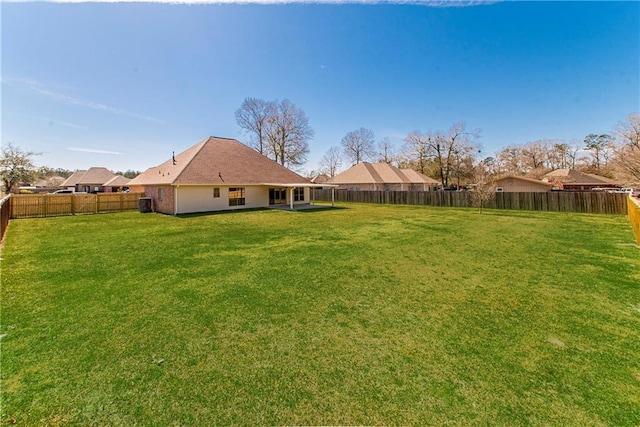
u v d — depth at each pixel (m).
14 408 2.66
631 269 6.84
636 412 2.56
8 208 15.42
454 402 2.71
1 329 4.10
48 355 3.49
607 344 3.69
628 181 25.16
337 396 2.81
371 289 5.67
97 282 6.03
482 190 21.41
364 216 18.08
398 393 2.84
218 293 5.46
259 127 40.31
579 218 16.86
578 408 2.62
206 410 2.64
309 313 4.62
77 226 13.88
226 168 23.25
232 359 3.41
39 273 6.61
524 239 10.58
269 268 7.03
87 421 2.53
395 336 3.92
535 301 5.06
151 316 4.52
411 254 8.40
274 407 2.67
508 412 2.58
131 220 16.17
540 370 3.18
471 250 8.88
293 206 25.44
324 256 8.17
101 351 3.57
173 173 20.84
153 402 2.74
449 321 4.34
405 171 46.50
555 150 58.84
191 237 11.01
